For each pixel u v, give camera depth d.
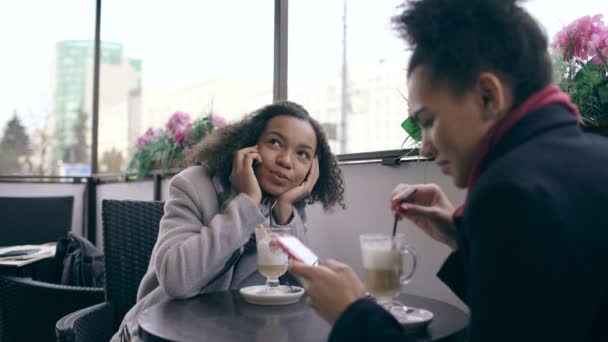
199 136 2.64
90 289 1.85
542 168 0.62
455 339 0.95
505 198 0.59
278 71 2.29
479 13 0.71
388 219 1.67
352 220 1.82
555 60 1.21
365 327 0.72
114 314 1.66
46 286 1.86
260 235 1.31
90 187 3.71
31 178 3.56
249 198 1.37
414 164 1.58
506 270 0.58
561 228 0.57
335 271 0.82
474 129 0.72
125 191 3.36
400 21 0.78
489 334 0.59
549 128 0.68
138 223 1.76
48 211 3.17
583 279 0.57
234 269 1.48
